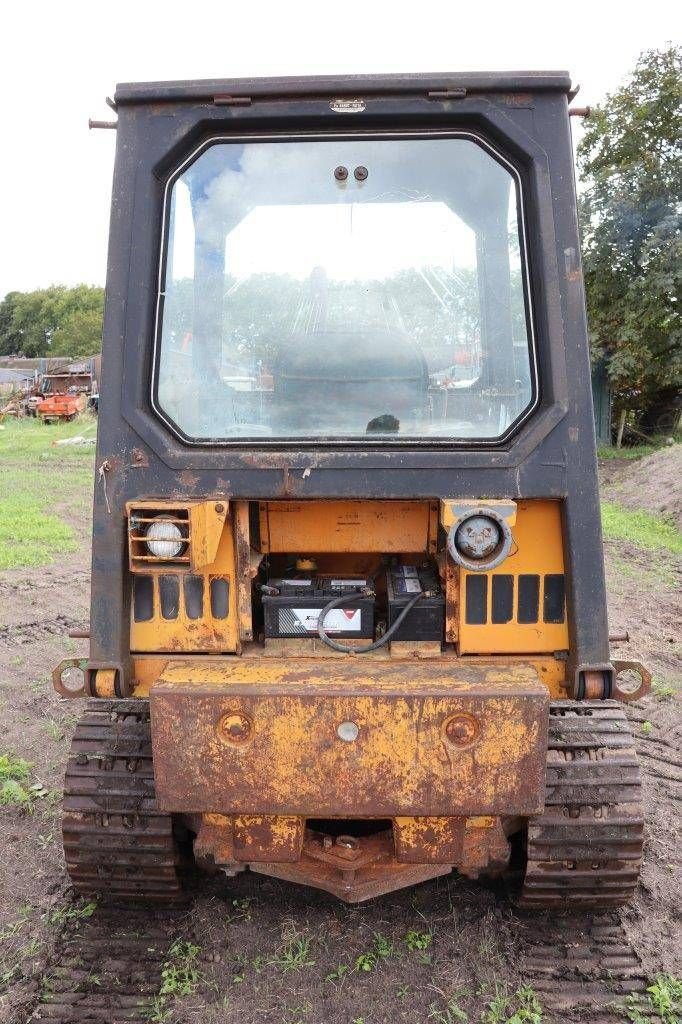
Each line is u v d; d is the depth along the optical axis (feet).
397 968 9.69
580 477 9.05
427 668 8.99
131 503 8.93
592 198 62.18
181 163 9.57
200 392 10.09
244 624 9.49
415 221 9.96
